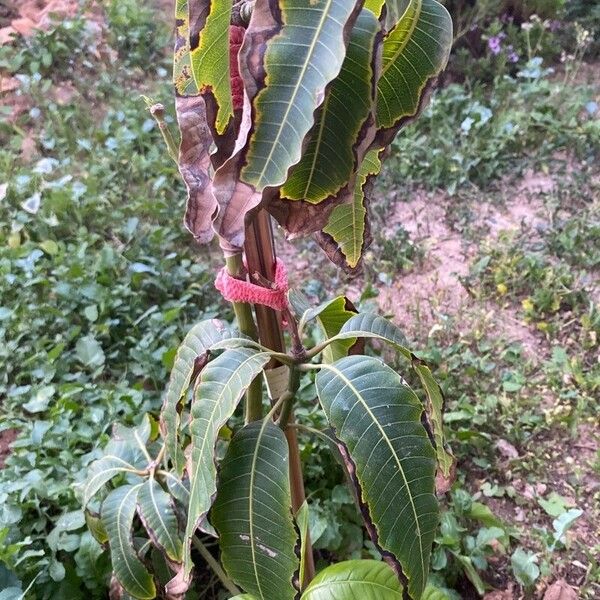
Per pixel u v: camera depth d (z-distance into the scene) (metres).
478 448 1.17
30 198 1.66
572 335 1.40
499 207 1.78
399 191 1.83
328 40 0.34
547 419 1.22
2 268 1.46
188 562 0.52
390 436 0.48
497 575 1.00
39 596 0.87
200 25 0.38
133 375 1.30
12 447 1.08
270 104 0.35
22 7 2.64
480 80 2.28
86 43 2.40
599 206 1.71
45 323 1.37
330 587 0.55
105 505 0.72
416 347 1.36
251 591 0.54
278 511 0.52
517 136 1.96
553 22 2.45
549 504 1.08
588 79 2.31
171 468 0.77
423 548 0.49
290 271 1.60
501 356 1.35
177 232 1.64
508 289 1.52
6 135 2.05
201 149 0.46
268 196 0.36
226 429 0.78
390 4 0.44
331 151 0.39
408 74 0.44
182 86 0.46
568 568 1.01
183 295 1.44
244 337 0.56
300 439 1.05
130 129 2.00
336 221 0.57
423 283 1.56
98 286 1.40
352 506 1.00
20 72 2.30
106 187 1.79
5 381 1.26
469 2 2.37
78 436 1.07
